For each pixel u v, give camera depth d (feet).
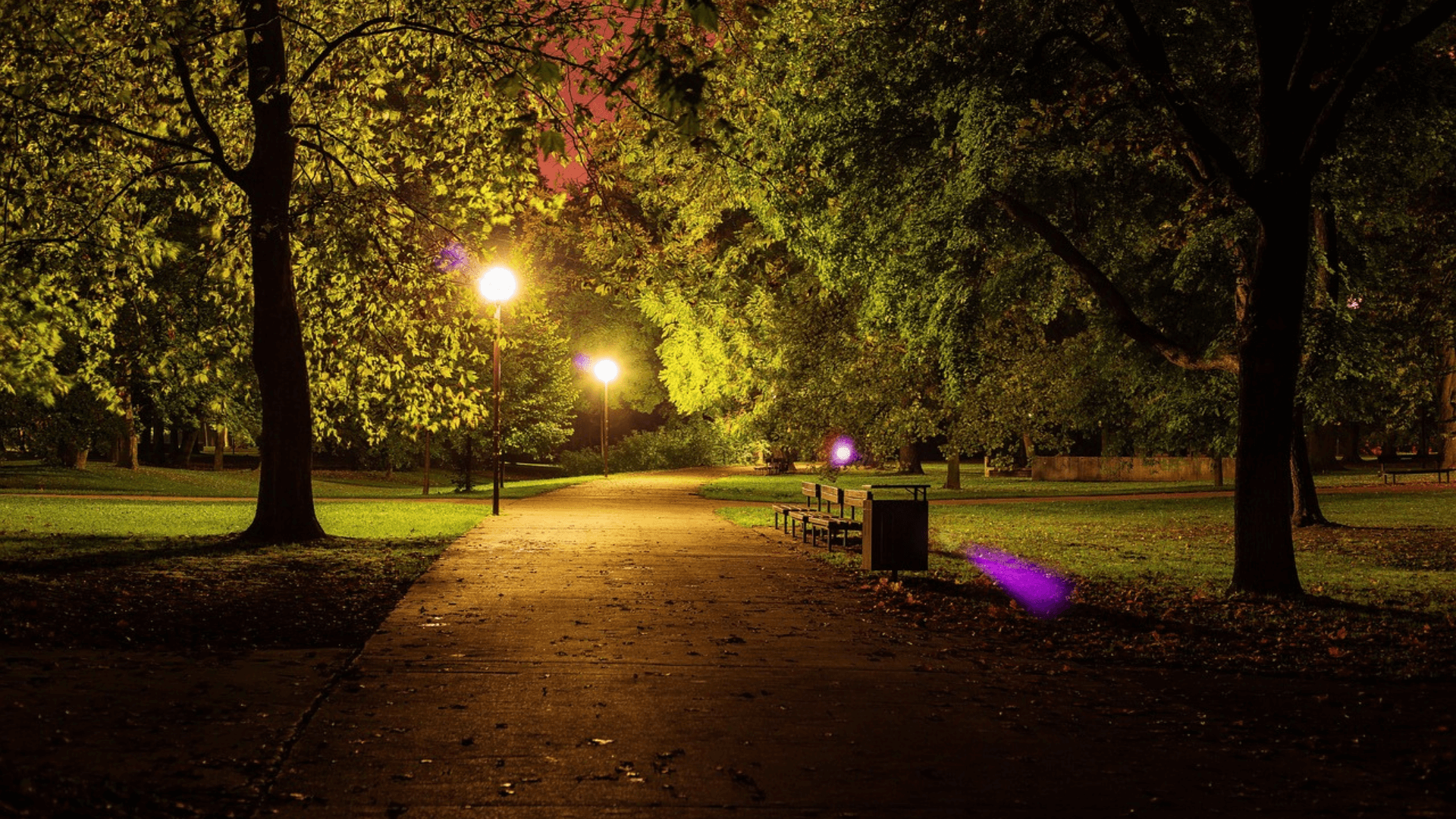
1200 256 60.54
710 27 22.18
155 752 19.36
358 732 21.22
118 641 29.30
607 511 83.15
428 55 54.70
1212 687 27.32
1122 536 72.18
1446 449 135.85
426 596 38.68
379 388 63.52
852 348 106.42
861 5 58.03
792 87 61.05
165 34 45.91
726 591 41.55
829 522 56.75
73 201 52.42
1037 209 62.64
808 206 65.26
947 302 58.34
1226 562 56.54
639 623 33.99
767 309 107.34
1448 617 38.86
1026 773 19.63
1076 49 51.42
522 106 48.01
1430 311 90.79
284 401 55.11
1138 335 52.19
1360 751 21.54
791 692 25.58
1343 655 31.76
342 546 53.31
